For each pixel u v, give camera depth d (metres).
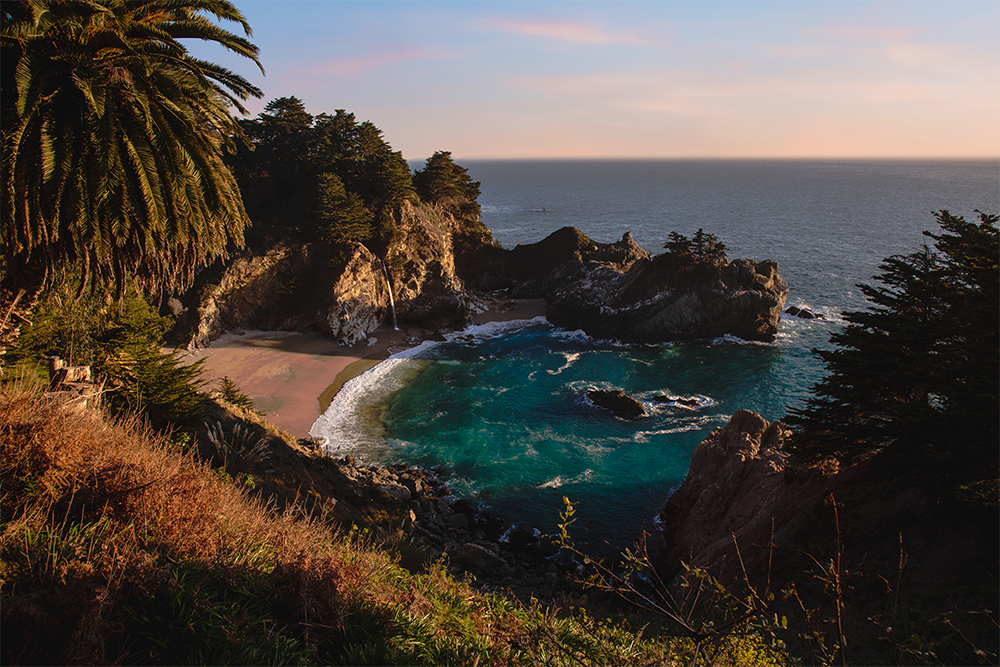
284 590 6.97
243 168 85.38
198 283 70.56
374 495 28.67
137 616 5.52
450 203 106.31
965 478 17.61
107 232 12.68
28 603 4.90
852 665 11.57
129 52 12.59
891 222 196.62
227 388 37.16
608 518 36.84
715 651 5.74
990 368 17.56
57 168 11.71
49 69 11.80
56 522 6.60
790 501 25.59
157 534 7.03
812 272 114.69
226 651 5.52
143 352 18.75
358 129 89.94
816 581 17.94
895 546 18.27
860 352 22.64
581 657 6.91
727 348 71.75
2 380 8.70
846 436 23.12
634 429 50.09
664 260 78.19
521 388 59.69
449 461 44.25
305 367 64.62
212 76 14.95
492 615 8.84
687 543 30.97
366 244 81.69
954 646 10.34
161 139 13.02
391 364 66.81
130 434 9.47
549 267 102.25
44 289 15.81
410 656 6.75
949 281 23.22
